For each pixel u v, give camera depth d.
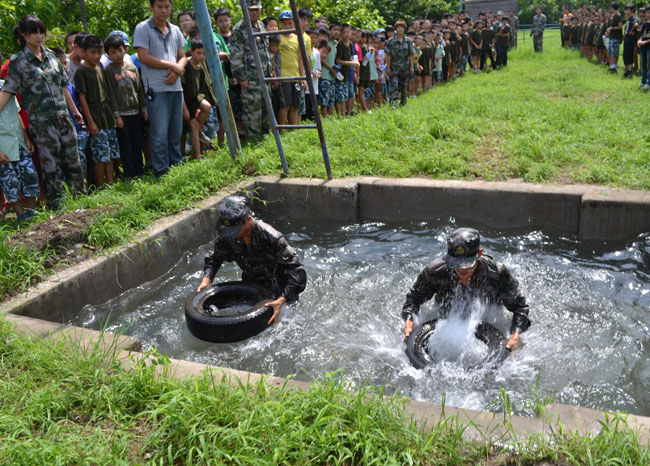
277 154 8.45
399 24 14.00
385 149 8.42
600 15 21.97
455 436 2.86
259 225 4.94
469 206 7.03
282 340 4.67
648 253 6.04
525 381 4.00
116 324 5.14
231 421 3.04
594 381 4.00
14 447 2.77
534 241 6.54
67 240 5.75
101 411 3.25
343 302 5.26
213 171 7.61
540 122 9.62
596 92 14.39
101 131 7.44
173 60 7.74
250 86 9.16
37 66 6.57
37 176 6.81
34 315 4.83
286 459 2.81
